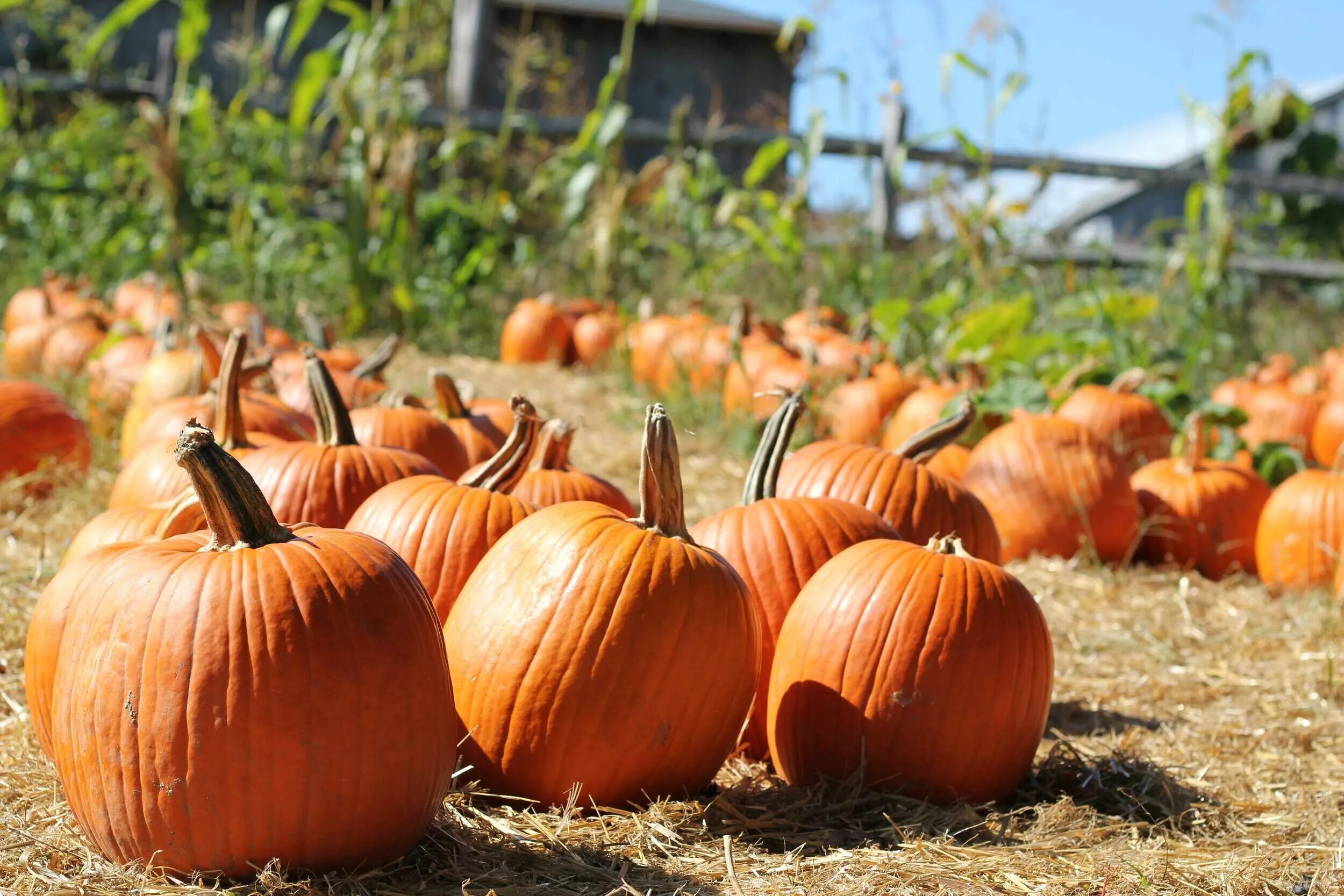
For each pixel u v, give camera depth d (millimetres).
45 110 14156
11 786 2574
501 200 12180
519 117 12336
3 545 4543
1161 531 5355
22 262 11094
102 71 15812
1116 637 4297
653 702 2521
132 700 2088
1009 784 2854
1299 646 4340
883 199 12352
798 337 8289
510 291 11859
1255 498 5406
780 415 3332
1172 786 3061
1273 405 7879
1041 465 5090
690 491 5848
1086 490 5047
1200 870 2471
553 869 2312
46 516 4965
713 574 2609
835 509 3184
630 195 11344
